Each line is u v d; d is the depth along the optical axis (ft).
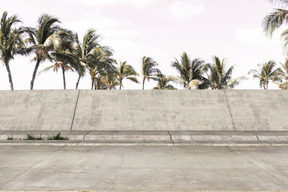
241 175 11.80
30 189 9.86
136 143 19.65
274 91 29.94
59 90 30.40
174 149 18.10
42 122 26.37
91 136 21.70
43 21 50.42
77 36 67.77
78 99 29.17
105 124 26.03
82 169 12.76
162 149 18.08
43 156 15.71
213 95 29.45
